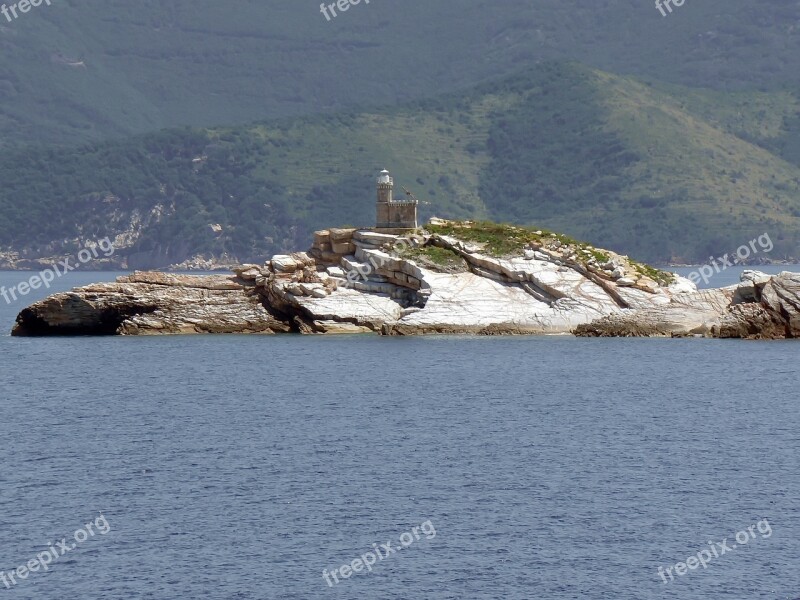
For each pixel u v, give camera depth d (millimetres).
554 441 122562
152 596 82562
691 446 119875
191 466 112438
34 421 135000
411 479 107625
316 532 93812
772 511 98125
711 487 104625
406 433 126812
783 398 147625
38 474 109875
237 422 133375
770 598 82188
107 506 100000
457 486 105312
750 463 112688
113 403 147000
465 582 84688
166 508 99500
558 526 94938
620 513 97812
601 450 118438
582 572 86250
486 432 127250
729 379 162500
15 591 83625
